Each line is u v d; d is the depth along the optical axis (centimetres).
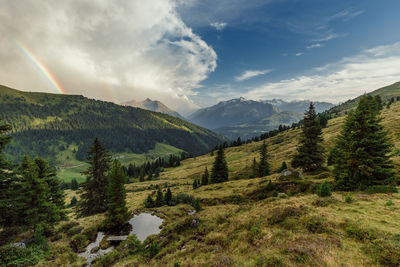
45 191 2420
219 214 2372
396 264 764
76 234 2705
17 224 2214
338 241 1023
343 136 2886
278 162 7531
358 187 2262
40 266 1823
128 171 14800
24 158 2744
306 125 4259
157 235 2486
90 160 3588
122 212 3127
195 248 1566
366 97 2514
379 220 1173
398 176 2470
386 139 2309
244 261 1022
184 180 9362
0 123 1825
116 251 2188
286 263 874
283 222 1479
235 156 12812
